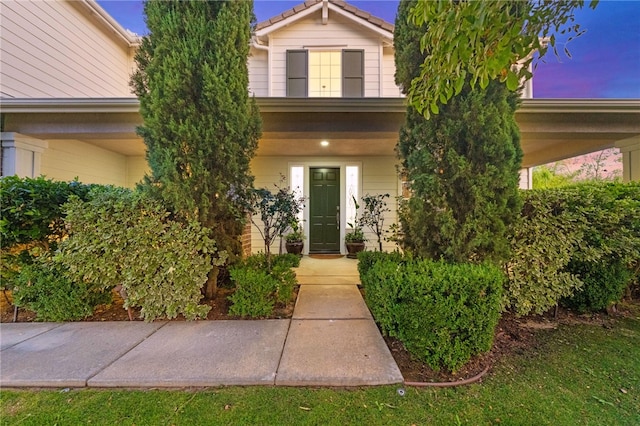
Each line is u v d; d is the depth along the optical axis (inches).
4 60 184.1
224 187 120.3
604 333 105.5
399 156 121.0
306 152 261.3
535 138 188.1
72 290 115.9
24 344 95.2
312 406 67.6
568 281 112.6
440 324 80.5
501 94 99.8
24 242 116.6
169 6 114.6
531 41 61.8
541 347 95.2
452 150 99.9
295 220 171.5
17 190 112.7
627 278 121.3
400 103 167.5
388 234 269.3
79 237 113.3
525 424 62.2
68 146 213.0
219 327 108.1
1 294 141.3
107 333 103.6
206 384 74.5
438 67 69.6
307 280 179.2
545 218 112.1
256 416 64.5
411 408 67.0
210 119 114.6
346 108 169.0
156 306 113.1
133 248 113.0
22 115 171.5
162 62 112.3
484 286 83.3
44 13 211.2
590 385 75.8
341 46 263.1
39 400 69.6
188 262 112.9
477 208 98.5
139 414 65.2
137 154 265.9
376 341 96.0
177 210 113.7
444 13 60.4
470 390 73.5
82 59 245.9
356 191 279.4
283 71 263.0
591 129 173.6
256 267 132.4
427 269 92.0
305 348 91.2
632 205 113.5
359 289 158.4
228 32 117.4
